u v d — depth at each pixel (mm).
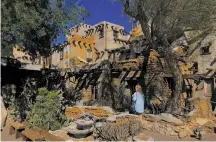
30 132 7352
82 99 19250
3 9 8820
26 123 8500
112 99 17734
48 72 17641
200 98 9664
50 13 11688
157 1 10352
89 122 8070
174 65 11289
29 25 9820
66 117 9766
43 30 11359
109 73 18156
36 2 10648
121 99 17234
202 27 10812
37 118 8469
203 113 9484
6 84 15797
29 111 9359
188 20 10297
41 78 16516
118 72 17812
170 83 14578
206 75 16141
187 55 15836
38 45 13188
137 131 7703
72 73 19484
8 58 14969
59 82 18281
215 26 11531
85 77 20328
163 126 8367
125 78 17297
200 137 7625
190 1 9953
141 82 16141
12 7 9211
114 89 17781
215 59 15984
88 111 11375
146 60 15766
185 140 7512
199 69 16641
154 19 10453
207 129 8633
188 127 8289
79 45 27984
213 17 10508
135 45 19891
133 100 10172
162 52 11234
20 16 9328
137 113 9969
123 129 7332
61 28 12023
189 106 10438
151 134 8211
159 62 14938
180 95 11180
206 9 10164
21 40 10617
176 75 11258
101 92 18594
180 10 9984
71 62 25938
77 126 8148
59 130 8461
